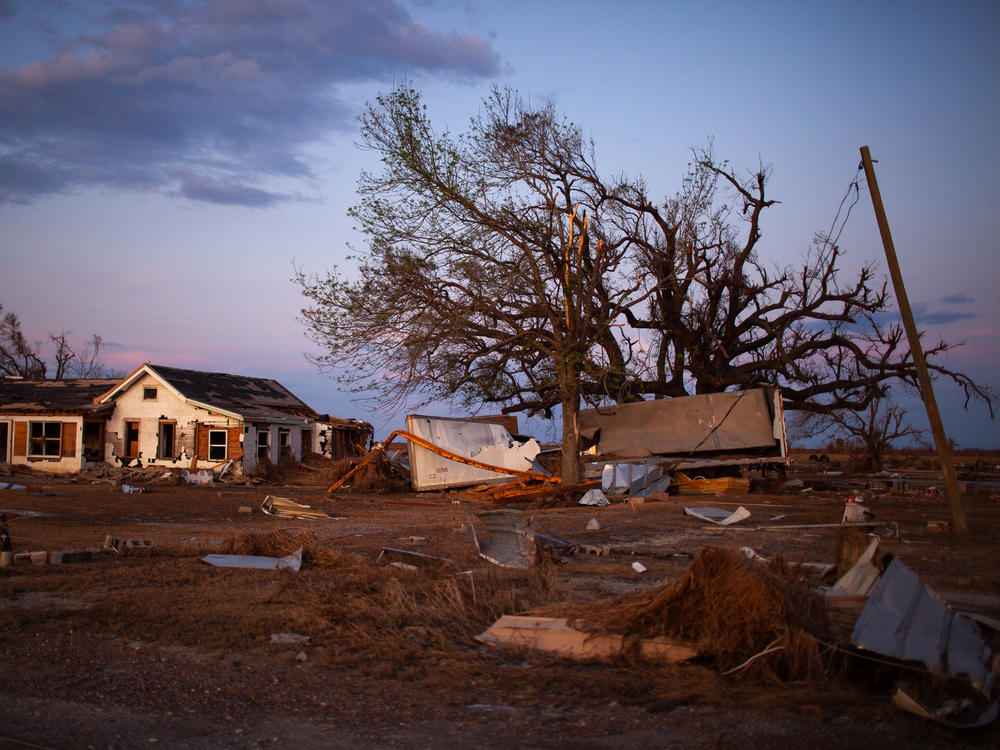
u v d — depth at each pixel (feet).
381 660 20.86
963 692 17.46
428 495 85.81
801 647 18.83
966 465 183.21
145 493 80.02
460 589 28.37
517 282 80.94
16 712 16.63
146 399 108.68
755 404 87.40
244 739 15.52
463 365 85.15
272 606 26.32
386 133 76.84
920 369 47.60
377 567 34.42
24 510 58.29
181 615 24.80
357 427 141.90
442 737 15.71
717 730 15.93
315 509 61.87
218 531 48.70
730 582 19.99
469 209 79.71
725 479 83.87
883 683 18.57
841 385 110.22
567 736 15.74
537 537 40.78
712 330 107.04
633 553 40.40
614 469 81.92
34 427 110.63
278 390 133.18
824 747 14.93
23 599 27.35
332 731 16.03
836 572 26.86
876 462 154.92
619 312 82.48
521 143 84.07
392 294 78.95
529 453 91.30
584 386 86.79
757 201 107.34
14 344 179.63
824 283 107.86
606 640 20.80
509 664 20.71
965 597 28.27
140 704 17.38
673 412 89.97
